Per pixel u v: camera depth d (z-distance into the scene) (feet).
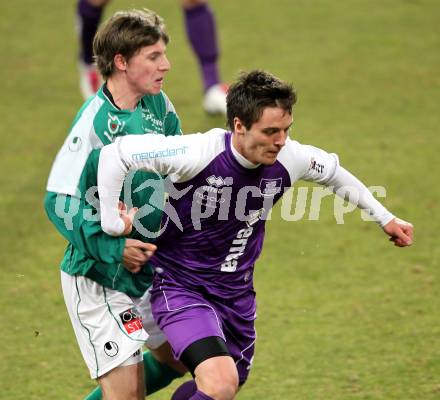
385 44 116.37
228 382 37.86
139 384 41.50
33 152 87.45
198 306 40.65
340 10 130.31
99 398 45.19
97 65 42.47
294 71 107.45
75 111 97.71
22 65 111.45
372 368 52.21
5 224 74.02
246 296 42.55
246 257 41.83
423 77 106.11
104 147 39.55
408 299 61.21
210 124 92.38
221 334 39.99
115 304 41.47
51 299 62.23
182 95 101.40
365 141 88.94
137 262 39.96
